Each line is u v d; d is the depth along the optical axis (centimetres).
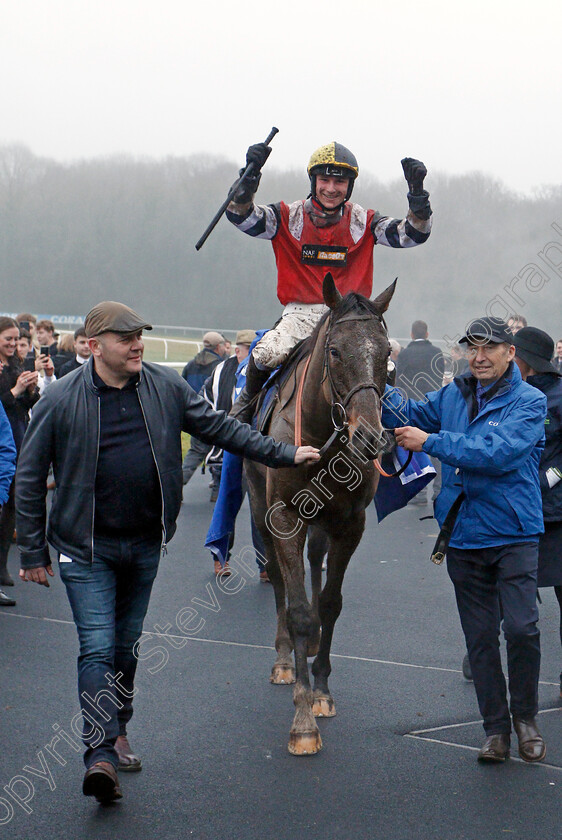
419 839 290
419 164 429
